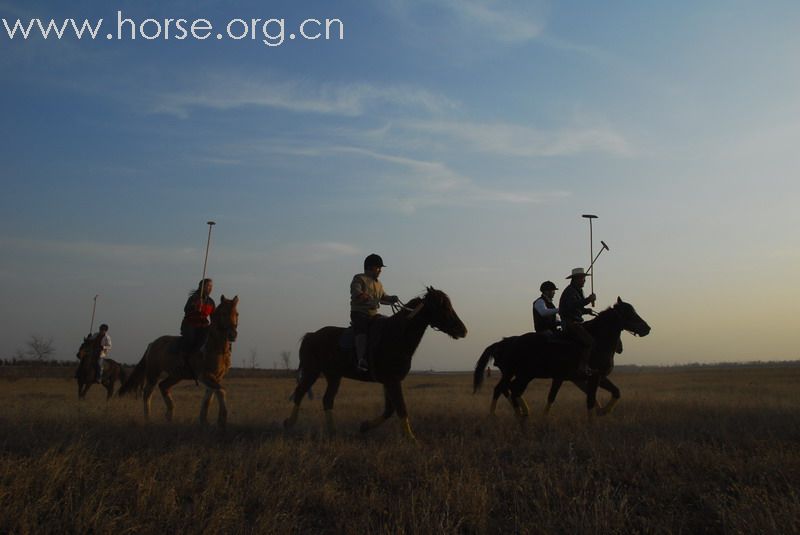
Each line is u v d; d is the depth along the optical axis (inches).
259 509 245.1
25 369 2241.6
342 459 323.9
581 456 336.8
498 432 416.2
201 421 450.0
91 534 220.8
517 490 271.4
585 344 477.4
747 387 1243.8
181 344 480.4
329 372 434.9
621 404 594.2
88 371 810.2
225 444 366.9
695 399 654.5
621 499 265.7
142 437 369.1
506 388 519.2
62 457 285.4
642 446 337.4
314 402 694.5
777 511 228.4
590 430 407.2
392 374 398.3
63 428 384.2
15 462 285.1
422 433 419.5
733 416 477.4
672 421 452.8
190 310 485.7
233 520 230.5
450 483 272.8
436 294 398.9
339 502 254.5
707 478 289.0
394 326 399.2
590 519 231.6
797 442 366.9
